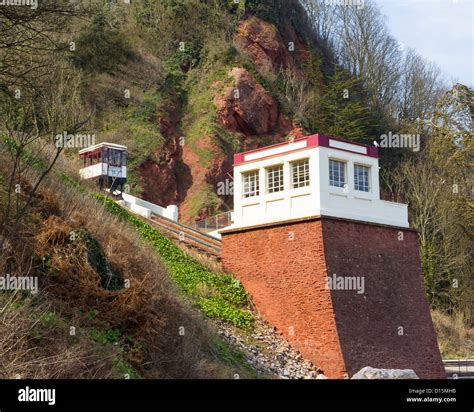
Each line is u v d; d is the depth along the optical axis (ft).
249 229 77.66
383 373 59.11
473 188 157.58
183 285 69.72
